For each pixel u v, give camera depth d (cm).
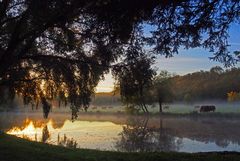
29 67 1934
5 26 1688
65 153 1905
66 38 1750
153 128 5944
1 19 1579
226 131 5297
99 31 1144
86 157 1753
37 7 1267
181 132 5162
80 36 1664
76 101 2089
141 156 1759
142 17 1045
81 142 3859
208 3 1041
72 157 1744
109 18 1046
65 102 2170
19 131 5084
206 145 3700
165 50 1112
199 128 5888
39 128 5778
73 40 1708
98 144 3703
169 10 1045
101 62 1759
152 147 3525
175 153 1789
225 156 1691
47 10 1273
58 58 1786
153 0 999
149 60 1681
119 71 1728
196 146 3619
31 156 1739
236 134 4838
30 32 1462
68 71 1866
